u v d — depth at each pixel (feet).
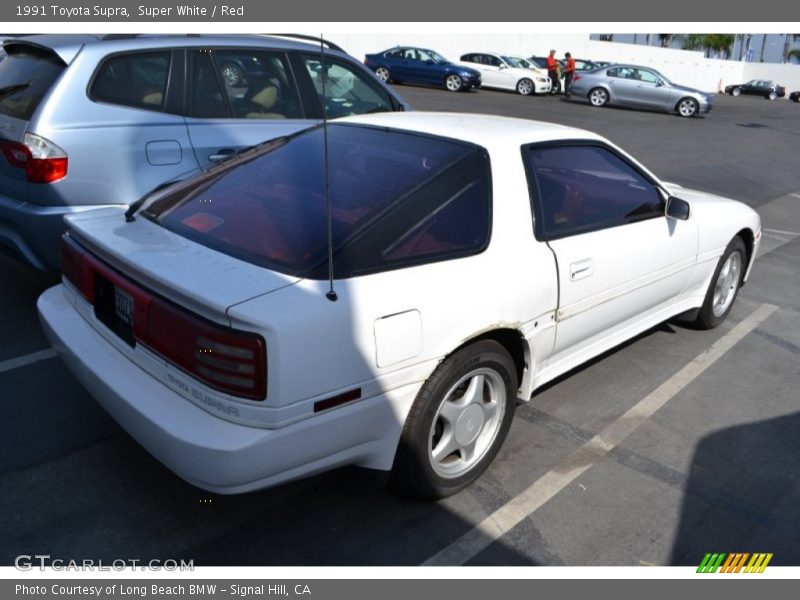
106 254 8.80
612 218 11.66
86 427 10.82
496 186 9.74
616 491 9.99
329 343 7.57
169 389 7.99
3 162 13.65
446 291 8.63
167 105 14.85
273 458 7.47
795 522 9.55
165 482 9.68
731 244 14.96
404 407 8.48
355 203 8.93
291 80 17.12
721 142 52.85
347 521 9.13
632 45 134.51
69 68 13.60
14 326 14.06
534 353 10.23
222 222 9.09
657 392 12.87
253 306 7.34
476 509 9.47
